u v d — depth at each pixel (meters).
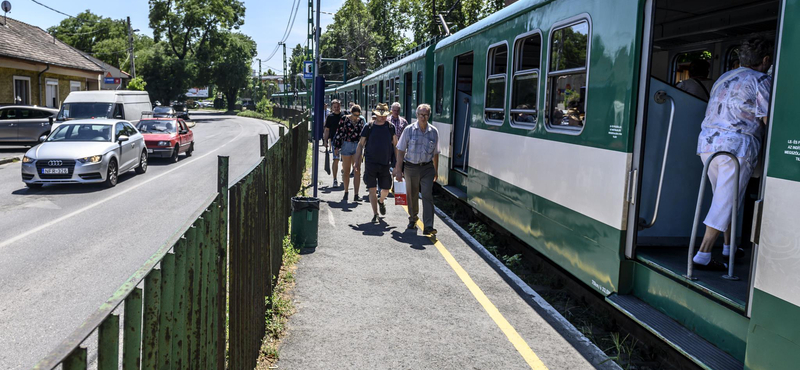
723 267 4.51
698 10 5.96
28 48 29.56
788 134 3.26
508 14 7.58
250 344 4.08
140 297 1.98
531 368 4.46
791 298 3.21
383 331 5.10
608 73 5.04
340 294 6.03
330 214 10.21
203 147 26.27
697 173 5.00
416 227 9.29
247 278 3.94
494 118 8.30
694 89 5.49
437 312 5.60
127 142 15.25
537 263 7.41
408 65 15.04
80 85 36.41
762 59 4.30
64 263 7.26
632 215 4.79
